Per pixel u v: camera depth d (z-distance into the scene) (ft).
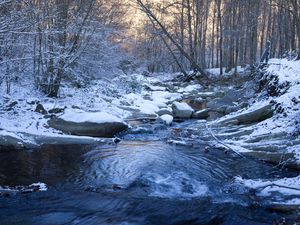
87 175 29.48
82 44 58.34
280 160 32.01
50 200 23.76
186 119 55.88
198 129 46.32
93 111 48.98
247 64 124.57
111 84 70.85
